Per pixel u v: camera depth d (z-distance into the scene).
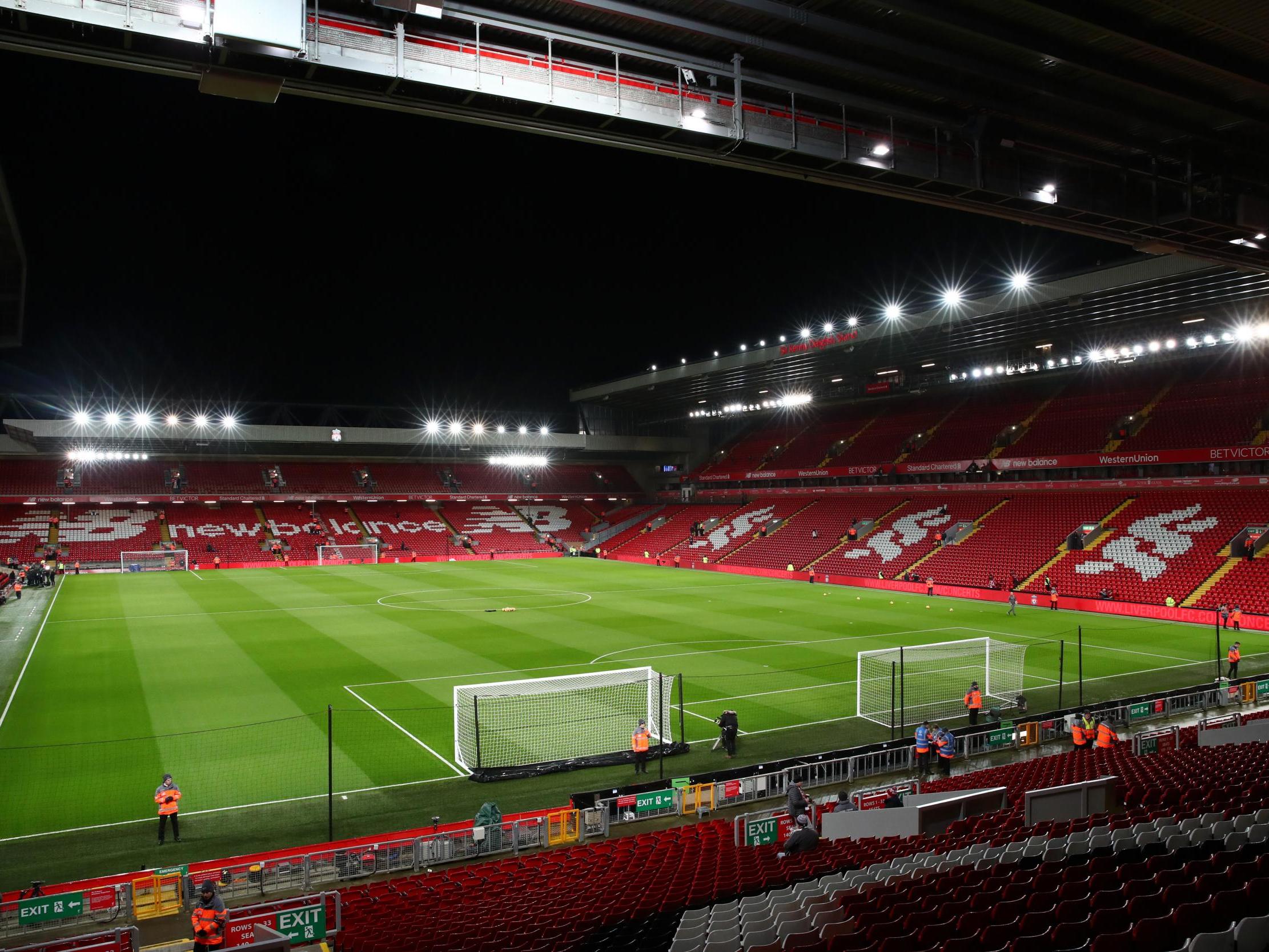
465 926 8.84
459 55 11.92
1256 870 6.91
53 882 12.91
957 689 24.61
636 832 15.22
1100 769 13.78
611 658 28.62
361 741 19.84
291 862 12.98
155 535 63.84
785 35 13.11
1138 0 11.98
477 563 67.31
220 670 26.86
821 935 6.64
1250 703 23.12
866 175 15.04
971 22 12.26
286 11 10.59
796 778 17.06
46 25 9.99
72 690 24.27
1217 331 45.62
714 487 77.25
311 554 65.62
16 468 64.56
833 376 62.62
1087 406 54.28
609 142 13.65
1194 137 16.06
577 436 77.50
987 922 6.62
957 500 56.06
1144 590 39.03
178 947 11.01
